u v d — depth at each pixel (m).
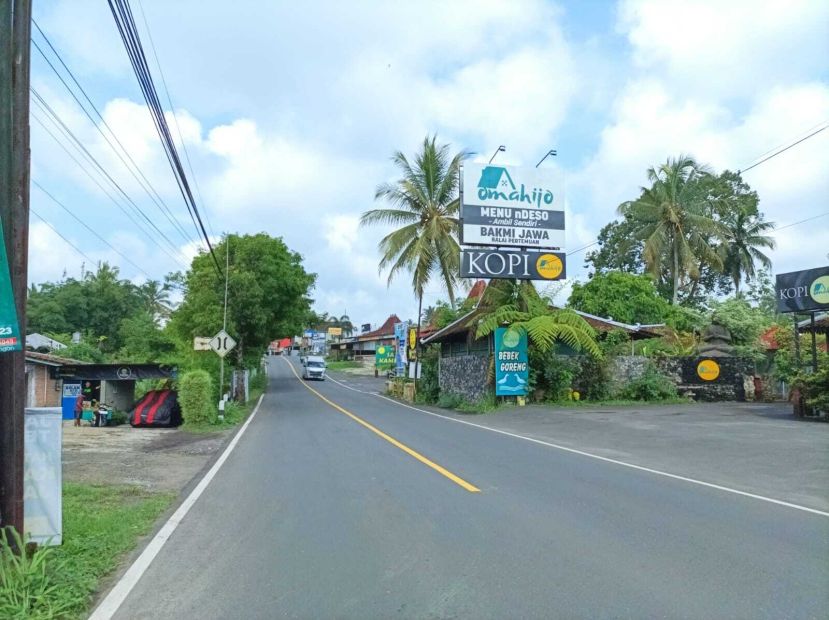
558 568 5.76
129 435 19.11
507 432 17.30
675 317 37.72
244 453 14.27
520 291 26.19
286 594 5.24
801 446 13.23
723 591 5.15
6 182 5.56
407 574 5.66
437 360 34.16
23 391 5.70
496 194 26.17
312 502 8.73
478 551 6.30
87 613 4.91
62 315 54.59
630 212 41.88
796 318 21.83
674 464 11.59
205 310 31.44
